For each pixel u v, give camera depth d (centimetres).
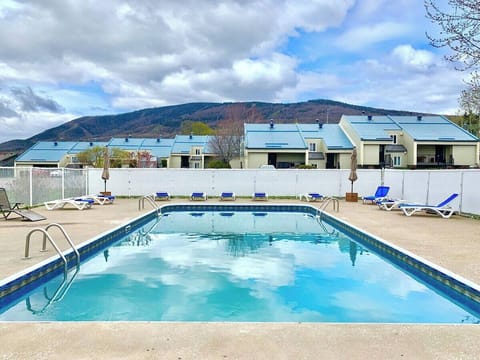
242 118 4316
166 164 4231
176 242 964
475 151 3353
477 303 473
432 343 332
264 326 368
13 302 508
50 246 733
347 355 307
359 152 3381
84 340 333
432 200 1467
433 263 612
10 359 298
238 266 721
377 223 1102
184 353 309
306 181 1992
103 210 1421
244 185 2006
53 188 1636
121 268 701
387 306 508
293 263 748
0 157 5003
